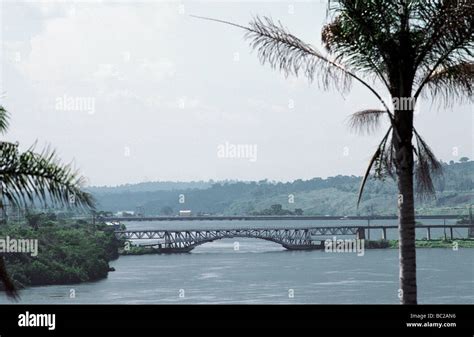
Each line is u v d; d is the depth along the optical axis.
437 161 18.91
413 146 18.25
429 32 18.33
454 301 96.12
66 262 106.06
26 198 13.40
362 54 18.72
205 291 109.19
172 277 128.88
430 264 155.50
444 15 17.92
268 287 115.25
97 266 114.44
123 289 107.06
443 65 18.66
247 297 101.94
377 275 134.00
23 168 13.30
